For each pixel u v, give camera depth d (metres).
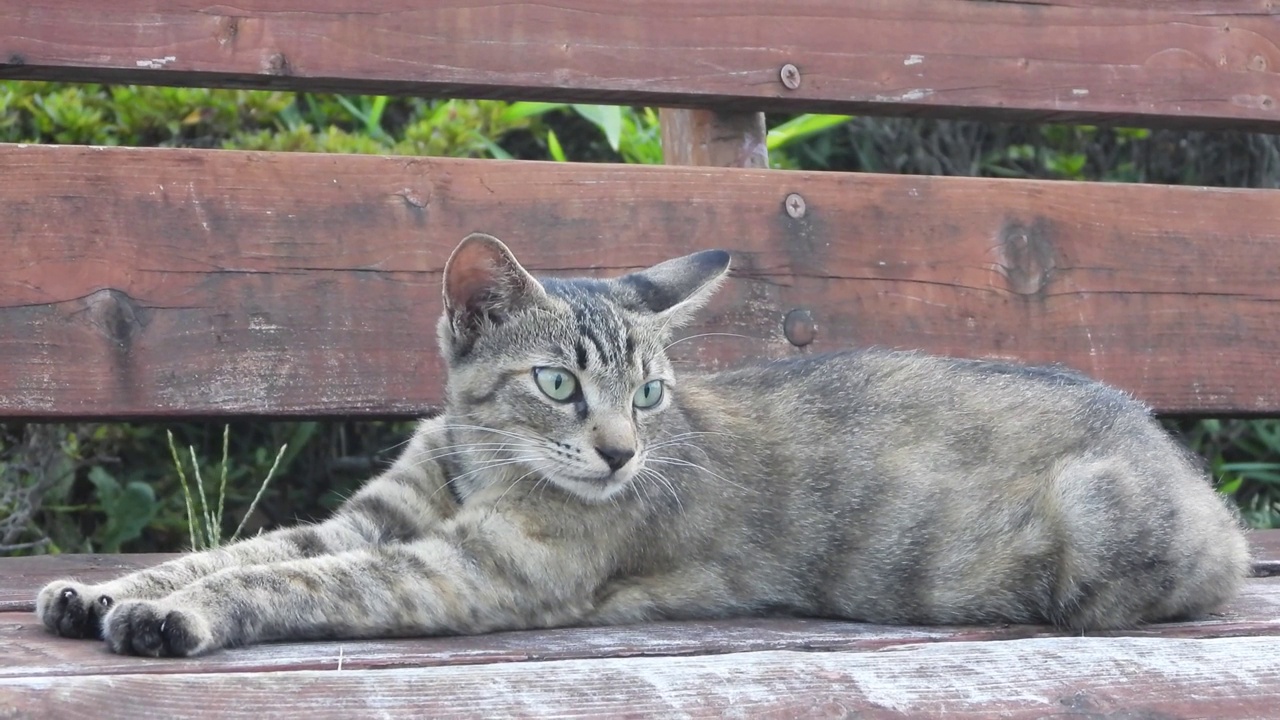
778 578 4.55
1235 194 6.21
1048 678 3.39
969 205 5.88
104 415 4.90
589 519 4.26
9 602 3.95
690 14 5.61
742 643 3.67
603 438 4.28
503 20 5.38
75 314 4.88
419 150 7.85
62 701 2.75
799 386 4.88
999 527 4.49
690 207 5.57
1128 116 6.20
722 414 4.73
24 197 4.86
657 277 4.91
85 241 4.91
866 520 4.55
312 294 5.15
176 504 7.38
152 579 3.77
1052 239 5.96
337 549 4.29
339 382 5.16
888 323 5.75
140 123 7.44
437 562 3.94
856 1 5.82
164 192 5.01
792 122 8.67
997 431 4.64
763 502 4.55
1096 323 5.98
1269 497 8.62
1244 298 6.17
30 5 4.85
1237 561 4.41
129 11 4.95
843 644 3.71
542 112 8.99
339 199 5.20
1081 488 4.36
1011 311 5.89
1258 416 6.26
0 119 7.08
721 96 5.65
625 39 5.53
